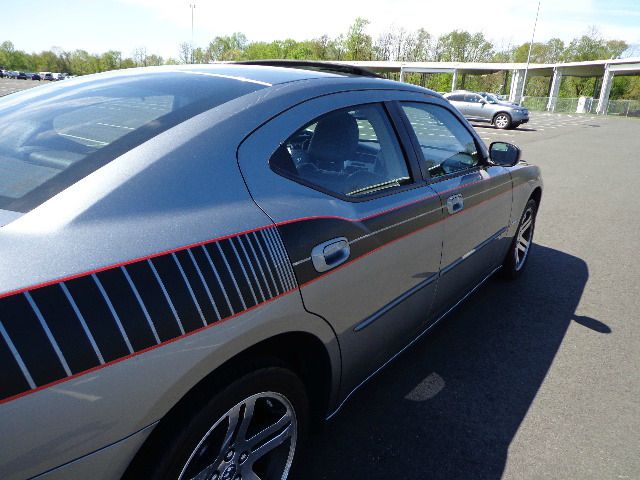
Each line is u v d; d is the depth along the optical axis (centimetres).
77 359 99
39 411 95
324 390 184
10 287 96
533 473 204
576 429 232
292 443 171
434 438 221
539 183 384
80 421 102
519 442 222
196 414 127
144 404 112
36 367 94
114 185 125
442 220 234
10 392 91
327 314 166
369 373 217
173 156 137
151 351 111
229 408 136
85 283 104
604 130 2358
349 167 192
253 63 240
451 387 259
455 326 327
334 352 176
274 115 165
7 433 92
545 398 254
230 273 130
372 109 212
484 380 267
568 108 4241
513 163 297
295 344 167
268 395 150
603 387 267
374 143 208
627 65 3788
